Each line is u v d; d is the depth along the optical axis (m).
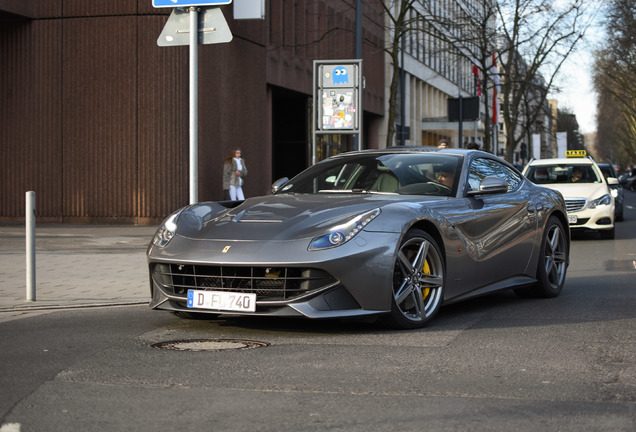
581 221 15.54
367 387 4.11
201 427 3.43
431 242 5.97
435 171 6.79
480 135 62.97
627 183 76.12
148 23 18.50
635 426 3.43
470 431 3.36
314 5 28.19
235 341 5.39
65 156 18.81
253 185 22.22
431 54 32.59
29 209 7.39
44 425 3.46
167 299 5.80
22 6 18.50
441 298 6.10
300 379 4.28
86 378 4.30
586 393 3.99
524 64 33.88
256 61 22.36
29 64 18.88
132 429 3.40
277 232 5.58
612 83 65.44
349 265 5.37
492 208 6.83
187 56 18.67
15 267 10.20
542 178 16.59
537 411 3.66
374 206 5.82
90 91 18.70
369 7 36.09
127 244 13.63
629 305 7.10
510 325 6.04
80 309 7.04
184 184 18.64
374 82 37.38
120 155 18.64
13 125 18.97
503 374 4.40
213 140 19.89
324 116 14.19
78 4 18.66
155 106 18.53
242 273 5.48
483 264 6.66
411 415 3.59
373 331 5.76
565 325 6.04
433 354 4.94
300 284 5.41
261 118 22.72
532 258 7.44
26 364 4.66
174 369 4.52
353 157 7.24
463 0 29.27
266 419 3.54
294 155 29.09
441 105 58.28
